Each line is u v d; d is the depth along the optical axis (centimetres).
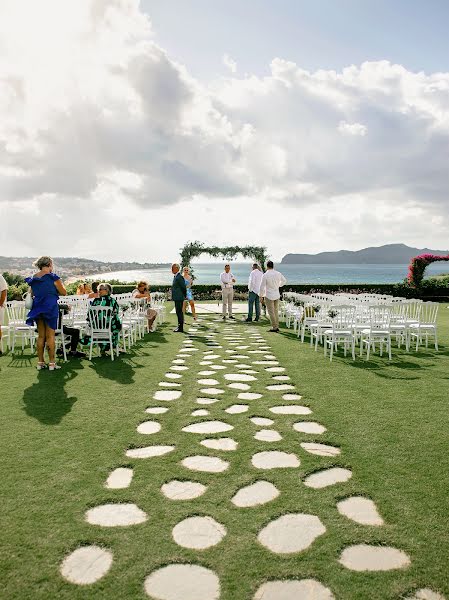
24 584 240
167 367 776
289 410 532
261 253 2789
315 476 362
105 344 862
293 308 1416
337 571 250
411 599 230
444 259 2592
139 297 1297
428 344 1062
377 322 1002
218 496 329
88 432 456
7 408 533
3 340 1088
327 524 294
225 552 266
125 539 278
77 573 248
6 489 338
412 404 555
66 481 351
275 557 262
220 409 536
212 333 1244
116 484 347
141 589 237
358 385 650
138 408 538
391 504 318
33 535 282
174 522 296
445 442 432
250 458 395
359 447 420
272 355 898
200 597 231
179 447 420
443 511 309
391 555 263
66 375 708
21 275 2164
